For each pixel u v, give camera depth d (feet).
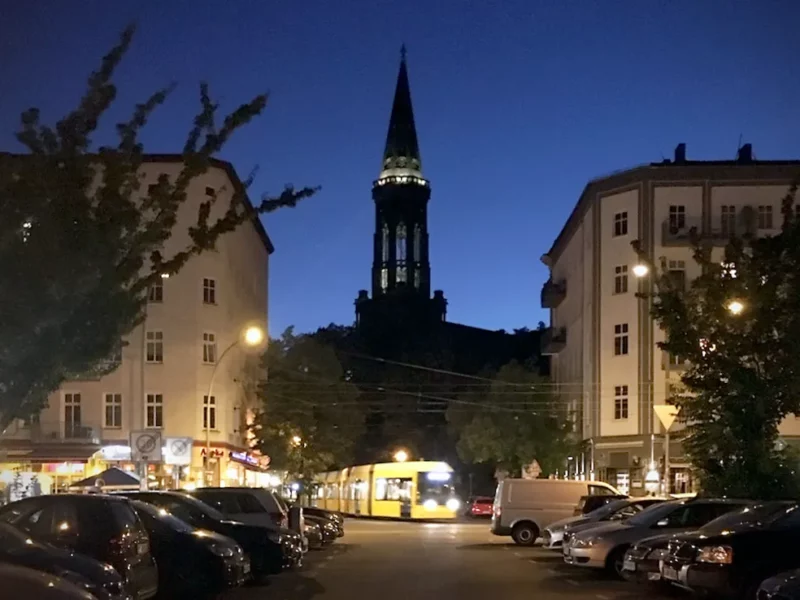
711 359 82.53
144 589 46.26
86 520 45.03
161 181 50.39
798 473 83.51
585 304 188.34
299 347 205.57
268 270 243.40
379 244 363.56
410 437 253.03
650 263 91.35
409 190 363.56
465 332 308.19
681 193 172.86
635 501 85.51
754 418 80.94
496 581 69.51
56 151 45.57
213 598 55.88
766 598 36.81
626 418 173.37
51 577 29.43
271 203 52.80
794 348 79.05
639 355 171.53
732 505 68.90
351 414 210.18
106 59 46.57
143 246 48.34
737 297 81.87
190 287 165.37
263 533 65.57
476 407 210.38
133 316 49.65
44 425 154.92
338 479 215.10
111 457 157.38
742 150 183.01
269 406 197.67
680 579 49.83
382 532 141.28
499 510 110.11
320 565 83.15
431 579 71.10
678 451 165.99
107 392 160.76
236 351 185.06
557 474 194.39
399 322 311.88
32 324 43.55
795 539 47.75
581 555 70.69
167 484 157.58
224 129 49.65
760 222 170.40
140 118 48.44
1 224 42.98
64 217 44.47
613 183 179.01
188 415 162.81
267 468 196.34
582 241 195.83
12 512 45.37
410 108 377.09
